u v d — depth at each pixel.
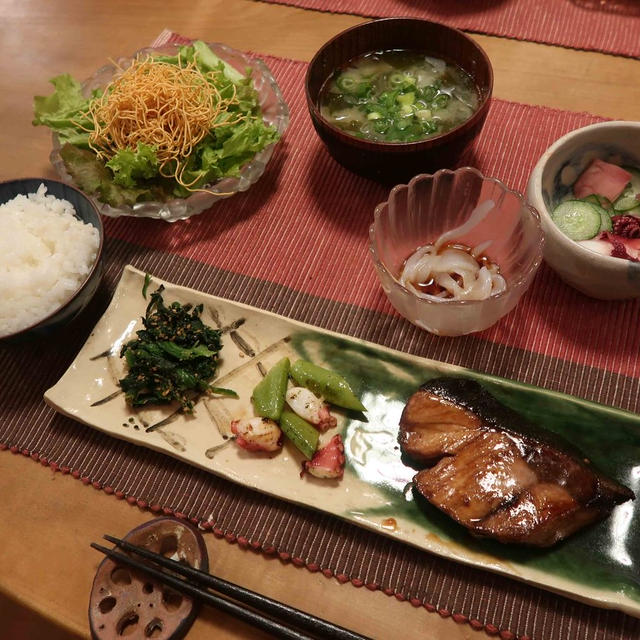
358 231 0.52
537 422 0.43
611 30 0.59
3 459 0.46
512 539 0.39
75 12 0.68
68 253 0.48
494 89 0.57
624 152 0.48
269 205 0.54
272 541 0.42
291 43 0.62
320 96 0.53
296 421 0.43
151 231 0.54
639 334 0.47
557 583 0.38
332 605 0.40
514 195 0.46
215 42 0.63
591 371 0.46
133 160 0.51
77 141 0.54
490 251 0.48
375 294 0.50
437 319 0.44
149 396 0.45
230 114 0.54
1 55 0.66
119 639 0.39
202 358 0.46
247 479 0.43
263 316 0.47
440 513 0.41
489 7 0.62
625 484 0.41
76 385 0.46
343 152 0.49
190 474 0.44
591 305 0.48
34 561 0.42
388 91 0.53
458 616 0.39
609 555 0.39
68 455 0.45
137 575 0.41
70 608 0.41
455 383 0.43
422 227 0.50
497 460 0.41
